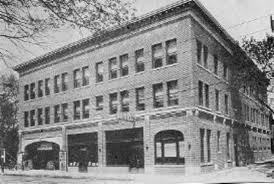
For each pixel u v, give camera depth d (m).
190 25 27.27
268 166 32.12
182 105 27.17
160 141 28.50
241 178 21.02
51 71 39.09
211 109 30.52
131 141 30.48
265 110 42.06
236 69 36.03
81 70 35.66
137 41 30.61
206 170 27.94
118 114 31.31
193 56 27.30
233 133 36.41
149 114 29.03
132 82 30.70
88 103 34.94
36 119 40.66
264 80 33.69
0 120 48.38
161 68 28.75
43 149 39.88
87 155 34.44
